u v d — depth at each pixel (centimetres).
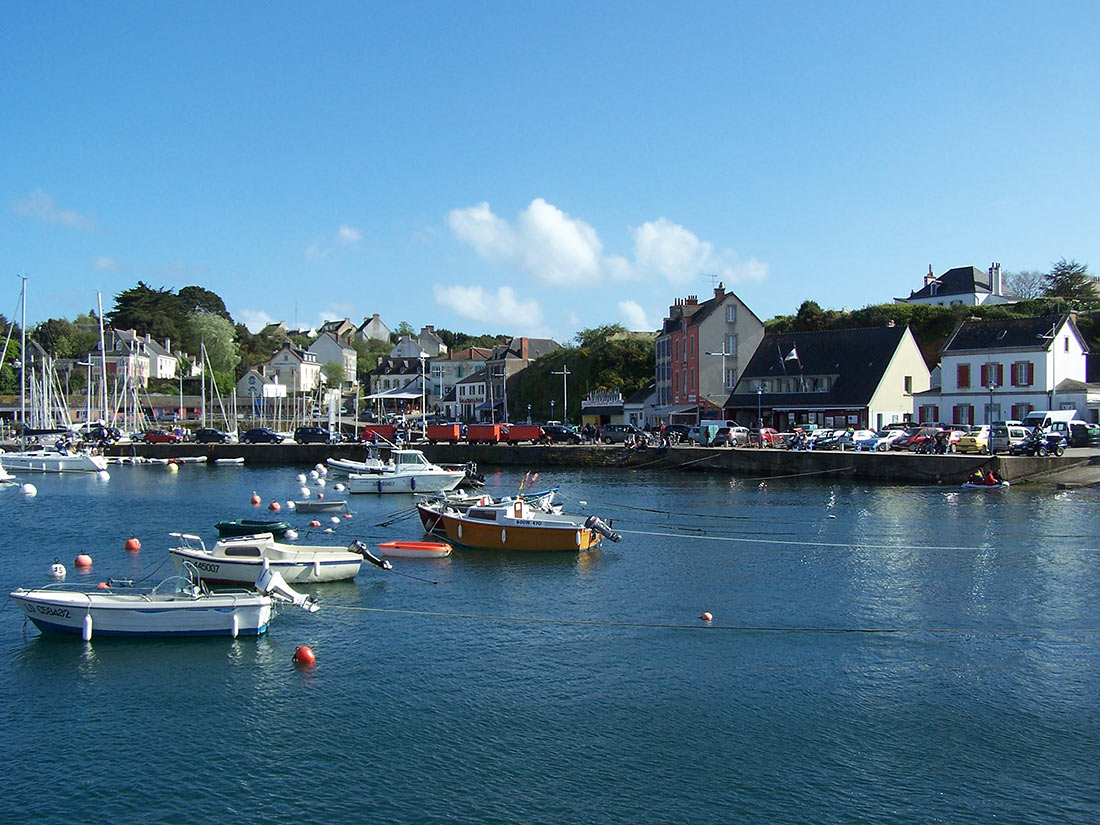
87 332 16262
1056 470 5550
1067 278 11394
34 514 4872
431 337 18262
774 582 3097
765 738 1884
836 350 8331
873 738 1883
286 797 1656
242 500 5544
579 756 1809
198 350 15700
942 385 7525
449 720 1972
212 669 2273
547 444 8131
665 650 2403
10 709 2031
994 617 2658
